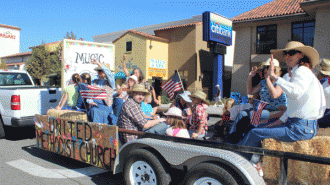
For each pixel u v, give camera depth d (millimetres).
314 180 2543
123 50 23406
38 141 4871
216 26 16750
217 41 16875
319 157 2150
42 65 24891
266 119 3631
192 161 2854
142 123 3588
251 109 3787
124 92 5473
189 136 3537
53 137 4523
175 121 3455
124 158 3494
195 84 21938
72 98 5281
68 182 3918
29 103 6336
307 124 2609
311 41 15594
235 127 3715
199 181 2650
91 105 4691
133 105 3641
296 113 2652
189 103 4719
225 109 4520
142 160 3125
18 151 5738
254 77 4332
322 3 12492
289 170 2664
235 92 17859
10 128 7352
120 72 22828
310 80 2617
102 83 5078
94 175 4254
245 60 17891
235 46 18312
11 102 6176
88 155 3859
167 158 2902
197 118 3912
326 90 3441
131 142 3270
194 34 21906
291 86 2590
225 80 24047
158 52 22766
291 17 15477
